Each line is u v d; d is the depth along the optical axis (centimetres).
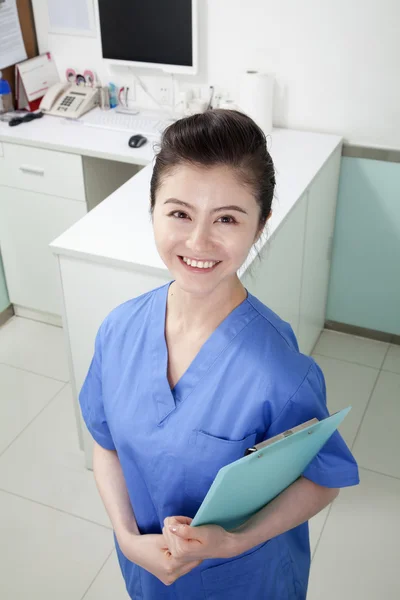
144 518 109
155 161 88
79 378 212
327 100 259
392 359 284
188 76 277
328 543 203
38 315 308
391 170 259
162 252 88
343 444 99
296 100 263
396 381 271
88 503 218
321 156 242
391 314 289
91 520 212
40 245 284
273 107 269
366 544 203
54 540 206
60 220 274
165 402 98
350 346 294
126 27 266
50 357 285
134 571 121
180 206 83
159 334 103
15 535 207
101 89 288
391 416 252
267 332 97
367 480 225
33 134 263
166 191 84
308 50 251
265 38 255
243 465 80
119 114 284
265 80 252
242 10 253
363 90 251
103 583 193
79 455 236
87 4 273
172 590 113
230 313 98
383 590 190
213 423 94
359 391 265
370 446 238
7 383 270
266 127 262
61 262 188
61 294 195
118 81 290
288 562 114
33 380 271
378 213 270
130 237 187
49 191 268
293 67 257
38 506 217
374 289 288
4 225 286
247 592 110
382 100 250
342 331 304
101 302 190
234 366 95
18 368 278
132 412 102
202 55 269
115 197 212
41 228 279
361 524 209
